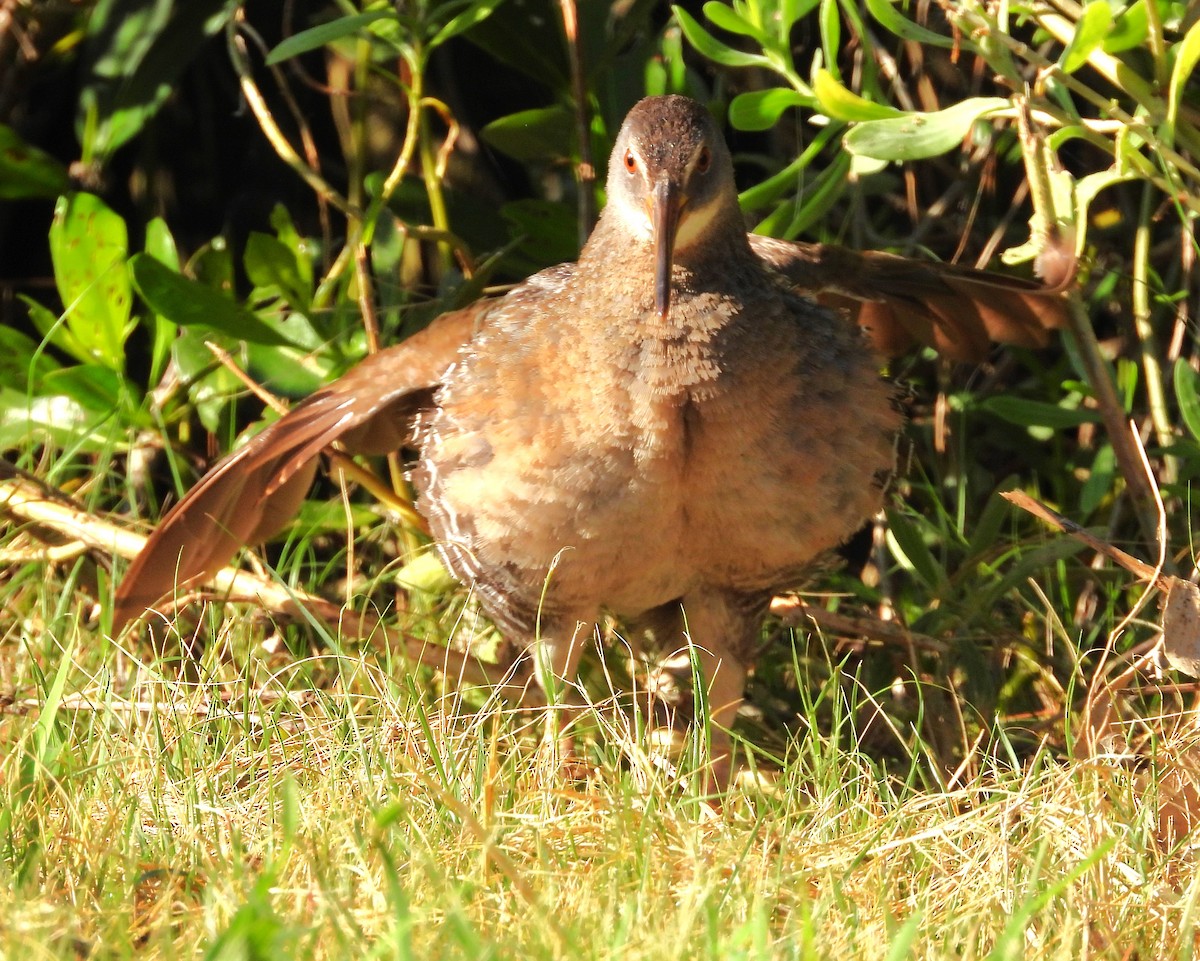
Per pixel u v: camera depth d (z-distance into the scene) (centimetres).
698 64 1105
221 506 826
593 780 710
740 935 509
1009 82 805
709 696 823
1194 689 780
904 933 511
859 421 766
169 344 1025
